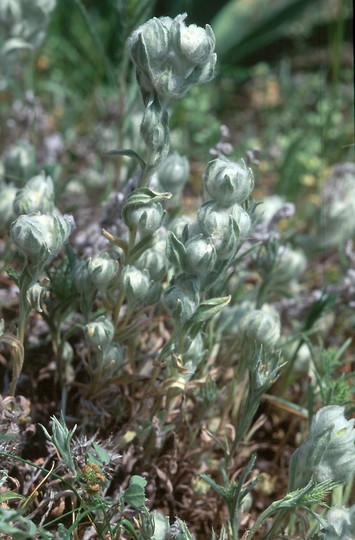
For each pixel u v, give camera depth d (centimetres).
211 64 26
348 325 36
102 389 29
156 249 28
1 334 27
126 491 25
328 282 40
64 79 55
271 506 25
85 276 28
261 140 52
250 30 62
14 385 27
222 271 26
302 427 31
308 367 33
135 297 27
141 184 27
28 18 37
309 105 56
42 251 25
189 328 26
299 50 64
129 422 28
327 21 60
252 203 27
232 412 31
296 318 36
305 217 44
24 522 25
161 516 25
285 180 45
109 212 33
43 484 28
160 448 29
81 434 27
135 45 25
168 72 25
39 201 29
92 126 51
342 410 25
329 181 41
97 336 27
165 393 28
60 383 30
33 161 37
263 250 32
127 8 38
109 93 52
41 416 30
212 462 30
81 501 26
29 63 49
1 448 26
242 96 60
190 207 41
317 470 25
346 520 25
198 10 60
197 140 48
